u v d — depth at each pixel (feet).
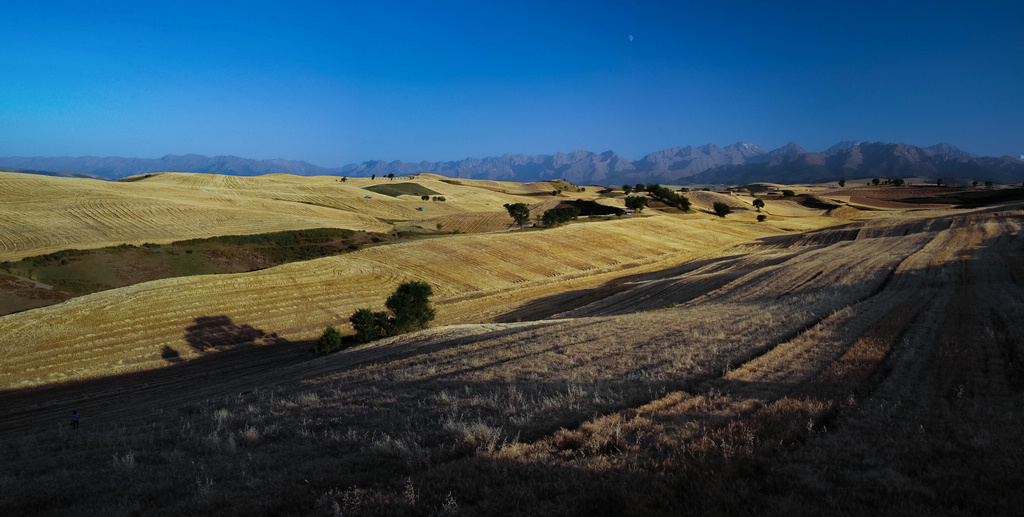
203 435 33.40
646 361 45.34
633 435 26.00
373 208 401.08
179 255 216.74
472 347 64.28
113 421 48.75
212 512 20.10
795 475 20.34
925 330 52.24
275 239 255.09
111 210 273.54
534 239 236.63
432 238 236.22
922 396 30.94
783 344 48.52
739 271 147.74
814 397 31.32
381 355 73.46
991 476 19.40
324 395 44.06
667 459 21.75
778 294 99.60
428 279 180.45
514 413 31.68
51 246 207.82
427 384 43.47
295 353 115.65
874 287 93.25
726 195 523.70
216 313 136.36
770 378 37.06
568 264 208.85
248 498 21.16
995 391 31.55
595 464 22.04
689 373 39.65
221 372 102.22
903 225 248.11
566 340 61.00
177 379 98.32
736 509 17.54
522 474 21.74
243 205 340.18
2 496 23.68
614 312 115.14
